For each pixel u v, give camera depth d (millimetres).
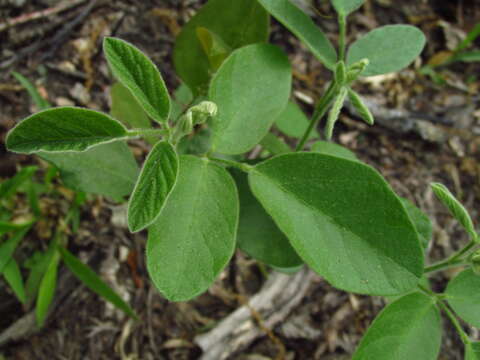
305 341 308
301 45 390
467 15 447
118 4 354
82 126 124
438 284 340
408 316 159
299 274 312
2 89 308
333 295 322
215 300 309
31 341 270
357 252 132
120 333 288
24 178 241
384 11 428
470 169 384
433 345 158
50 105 317
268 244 176
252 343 302
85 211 303
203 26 197
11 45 323
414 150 384
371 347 151
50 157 166
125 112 214
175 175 126
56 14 338
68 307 282
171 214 138
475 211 370
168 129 136
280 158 144
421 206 363
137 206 124
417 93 409
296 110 243
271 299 305
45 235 287
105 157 177
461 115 402
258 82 165
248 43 198
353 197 134
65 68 328
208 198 142
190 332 298
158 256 133
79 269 242
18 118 305
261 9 189
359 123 382
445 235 355
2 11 326
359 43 173
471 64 433
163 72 347
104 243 302
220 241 136
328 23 405
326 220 136
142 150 325
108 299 243
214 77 159
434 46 429
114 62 126
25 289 256
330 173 137
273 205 140
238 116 161
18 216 282
